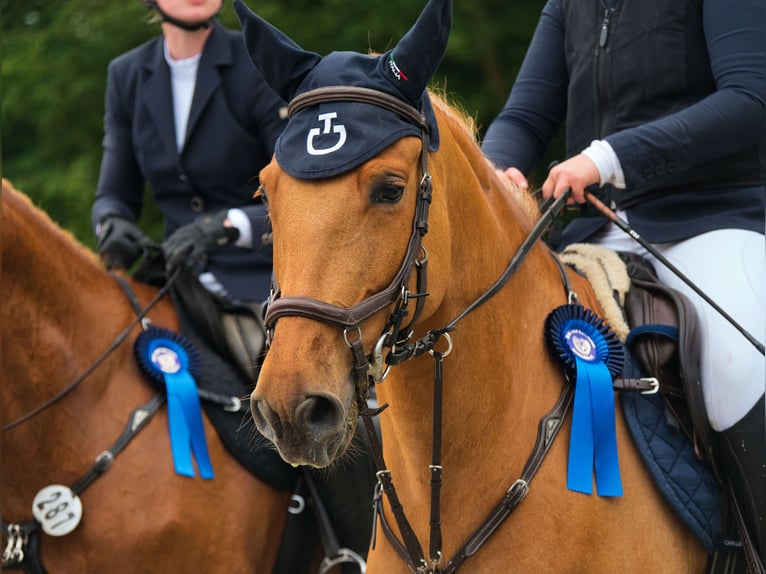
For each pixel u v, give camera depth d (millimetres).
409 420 3184
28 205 4473
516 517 3188
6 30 13562
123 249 5113
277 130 5039
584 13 4098
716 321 3590
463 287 3148
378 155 2758
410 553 3268
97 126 12695
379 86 2848
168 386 4453
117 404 4410
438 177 2979
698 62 3857
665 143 3539
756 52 3646
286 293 2689
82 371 4359
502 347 3246
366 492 4730
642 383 3424
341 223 2699
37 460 4250
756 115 3600
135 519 4293
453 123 3297
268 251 5062
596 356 3402
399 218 2775
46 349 4297
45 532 4207
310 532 4836
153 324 4695
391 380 3189
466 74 12062
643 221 3928
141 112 5262
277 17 11312
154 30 12414
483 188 3359
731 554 3576
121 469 4324
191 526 4391
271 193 2791
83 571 4246
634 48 3934
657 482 3371
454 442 3188
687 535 3451
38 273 4312
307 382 2600
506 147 4250
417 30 2840
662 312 3582
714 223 3807
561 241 4195
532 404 3320
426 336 2967
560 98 4367
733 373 3521
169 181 5242
